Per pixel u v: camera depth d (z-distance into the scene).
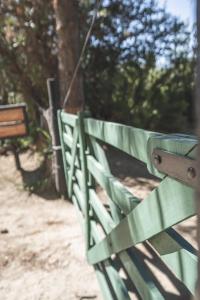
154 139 1.26
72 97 4.96
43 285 2.95
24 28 6.04
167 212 1.21
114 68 7.48
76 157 3.49
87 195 2.94
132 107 8.21
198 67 0.63
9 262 3.30
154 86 8.61
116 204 1.99
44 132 5.96
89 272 3.10
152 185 5.29
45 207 4.64
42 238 3.75
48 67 6.34
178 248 1.24
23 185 5.36
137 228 1.54
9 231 3.95
